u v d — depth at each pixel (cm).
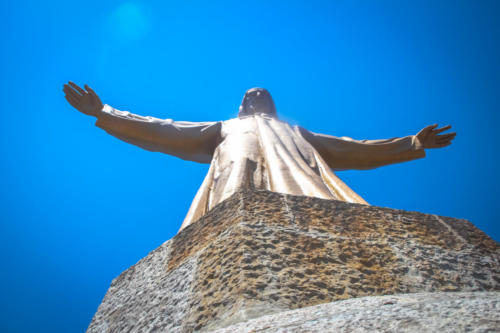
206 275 513
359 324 283
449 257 581
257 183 913
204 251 569
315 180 888
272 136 1085
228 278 480
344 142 1305
